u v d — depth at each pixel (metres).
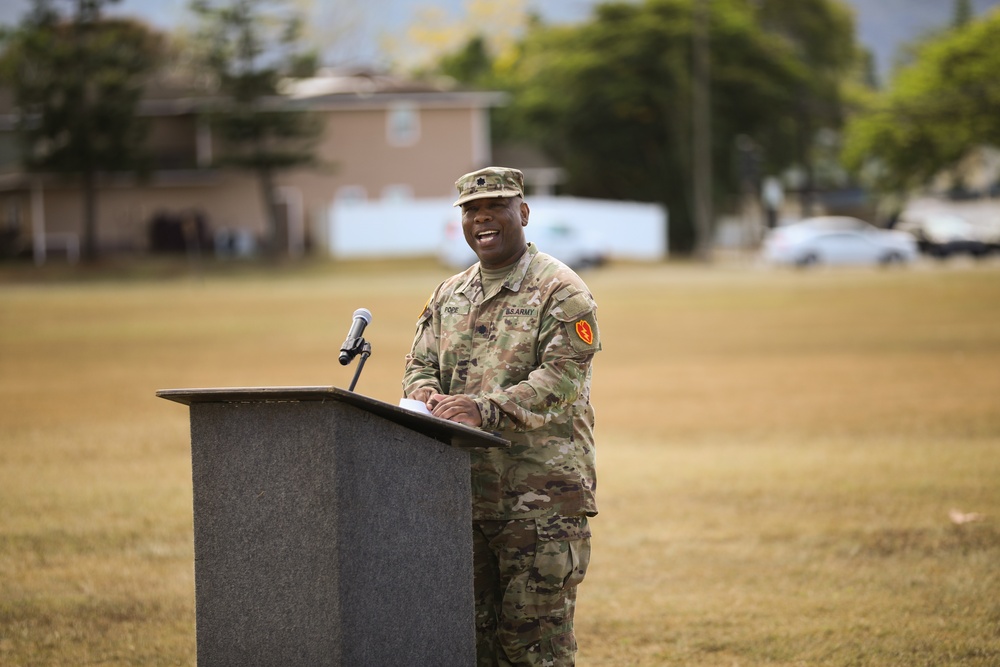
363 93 130.38
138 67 114.75
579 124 142.12
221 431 8.47
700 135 134.00
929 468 22.38
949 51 149.50
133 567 16.52
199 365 41.34
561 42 147.88
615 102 139.25
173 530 18.53
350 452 8.38
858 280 85.00
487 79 162.12
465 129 132.88
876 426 27.66
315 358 43.06
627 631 13.70
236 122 113.62
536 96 143.75
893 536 17.53
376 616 8.55
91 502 20.42
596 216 127.94
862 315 58.22
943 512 18.84
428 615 8.74
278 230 128.50
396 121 131.25
